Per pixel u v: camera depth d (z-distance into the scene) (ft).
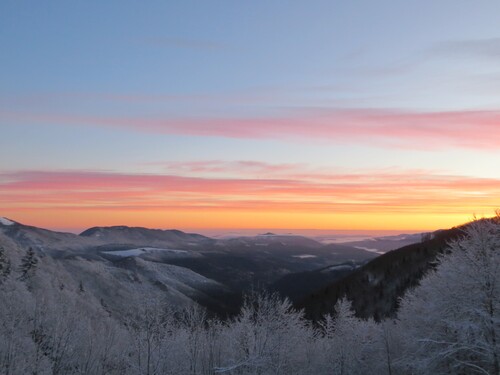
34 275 250.37
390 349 126.11
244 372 107.14
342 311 139.74
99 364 131.13
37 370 113.60
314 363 130.72
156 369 104.27
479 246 79.30
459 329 76.33
